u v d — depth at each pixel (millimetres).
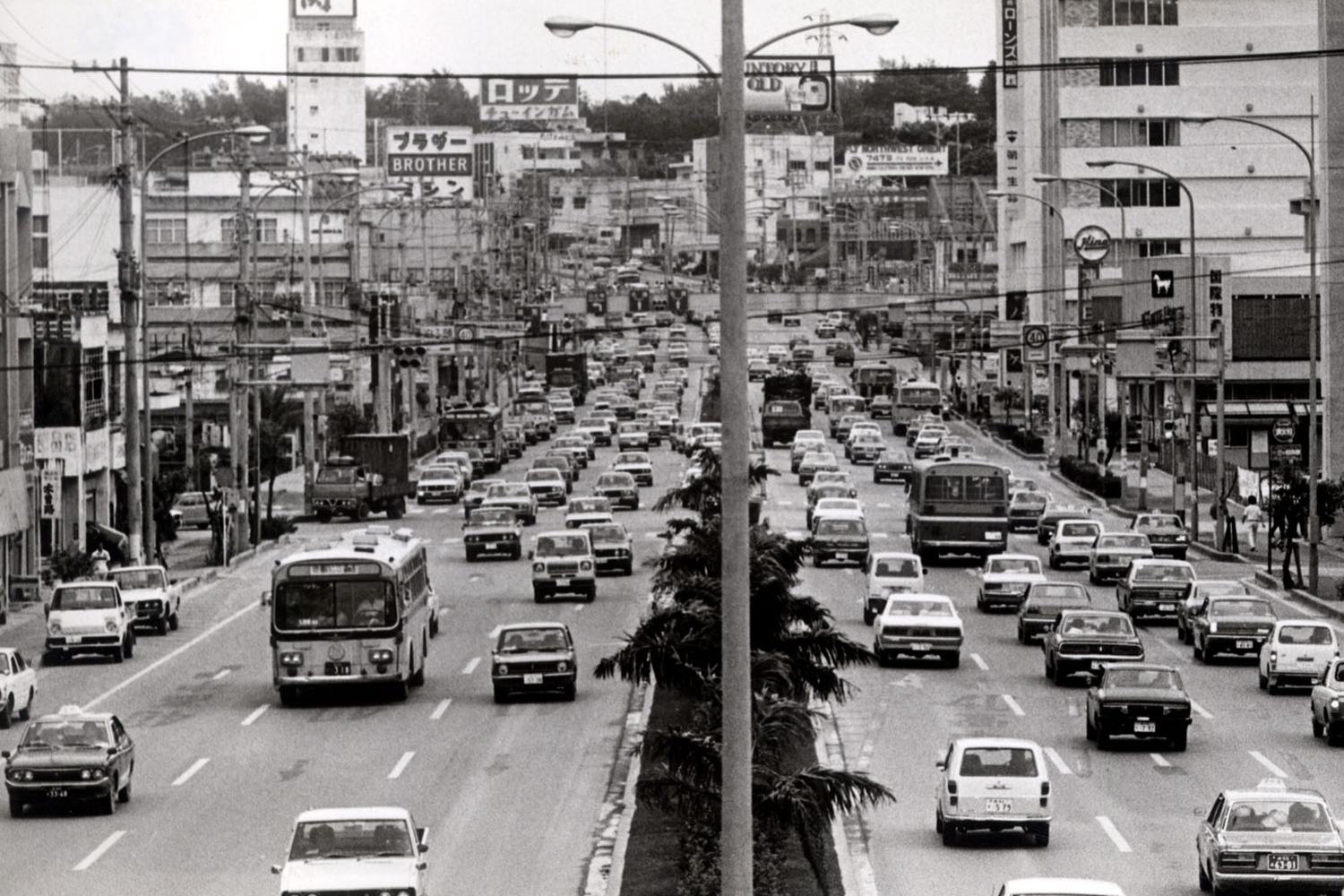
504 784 51875
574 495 138500
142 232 99625
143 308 96562
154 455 122000
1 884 41438
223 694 67750
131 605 82000
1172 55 198000
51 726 49250
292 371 116188
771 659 40500
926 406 185000
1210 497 134250
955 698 64500
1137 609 82438
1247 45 197750
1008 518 99875
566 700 65562
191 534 129500
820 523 100188
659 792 36656
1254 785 50750
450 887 40906
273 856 43750
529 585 95500
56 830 47000
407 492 132375
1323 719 57062
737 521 24422
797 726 38594
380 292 155625
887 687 66625
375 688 67875
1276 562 102938
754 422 184625
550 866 42719
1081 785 51062
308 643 64125
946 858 42906
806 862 39938
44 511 103438
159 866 43031
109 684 70062
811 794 35844
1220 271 130375
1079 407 178875
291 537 120938
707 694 40562
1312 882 37812
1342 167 121125
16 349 100688
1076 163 199000
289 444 168750
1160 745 56656
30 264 109500
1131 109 198250
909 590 79875
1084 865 42125
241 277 120375
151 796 51062
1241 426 150000
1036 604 76812
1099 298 175500
